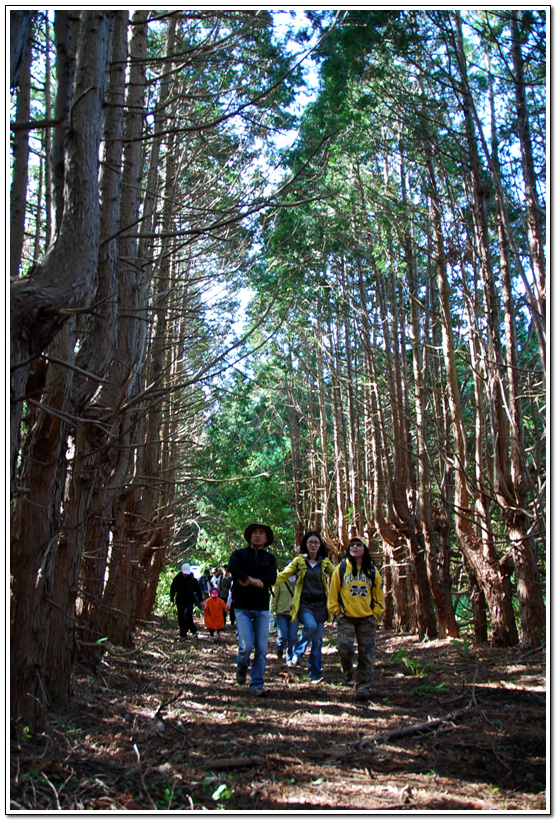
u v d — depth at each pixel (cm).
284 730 579
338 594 773
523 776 453
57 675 572
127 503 1123
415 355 1280
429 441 1498
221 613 1562
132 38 783
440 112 1166
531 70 1009
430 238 1132
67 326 528
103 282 587
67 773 426
